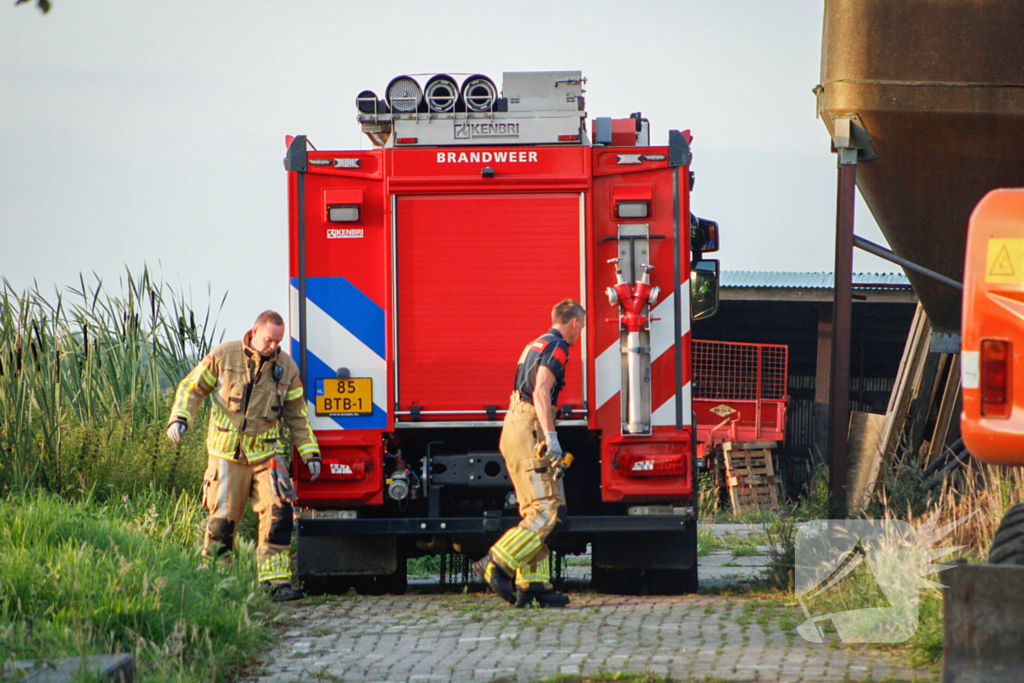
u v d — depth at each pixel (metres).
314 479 25.22
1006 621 13.23
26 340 31.67
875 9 30.94
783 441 69.12
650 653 18.38
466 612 23.23
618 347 25.44
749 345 69.69
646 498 25.11
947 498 28.58
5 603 16.83
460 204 25.52
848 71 31.16
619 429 25.23
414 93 25.81
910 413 44.44
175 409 24.95
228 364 24.84
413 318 25.42
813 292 66.00
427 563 36.44
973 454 16.52
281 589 24.84
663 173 25.61
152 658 16.25
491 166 25.53
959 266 35.25
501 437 24.16
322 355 25.42
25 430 30.78
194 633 17.22
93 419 33.00
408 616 22.75
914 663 17.34
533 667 17.48
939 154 31.80
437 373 25.41
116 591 17.98
